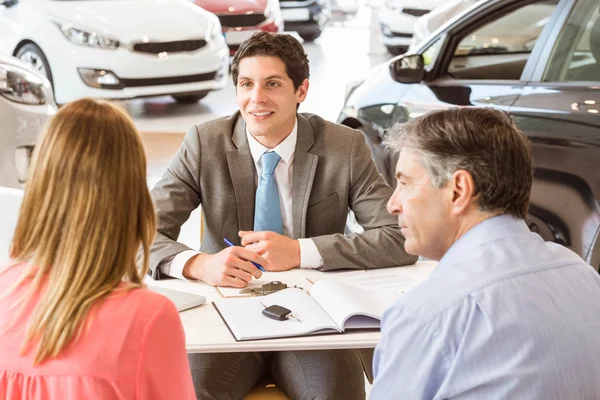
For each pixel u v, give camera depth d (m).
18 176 4.44
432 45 4.55
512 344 1.44
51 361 1.42
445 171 1.54
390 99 4.67
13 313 1.47
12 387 1.43
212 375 2.31
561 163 3.60
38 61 7.45
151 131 7.25
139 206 1.49
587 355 1.45
